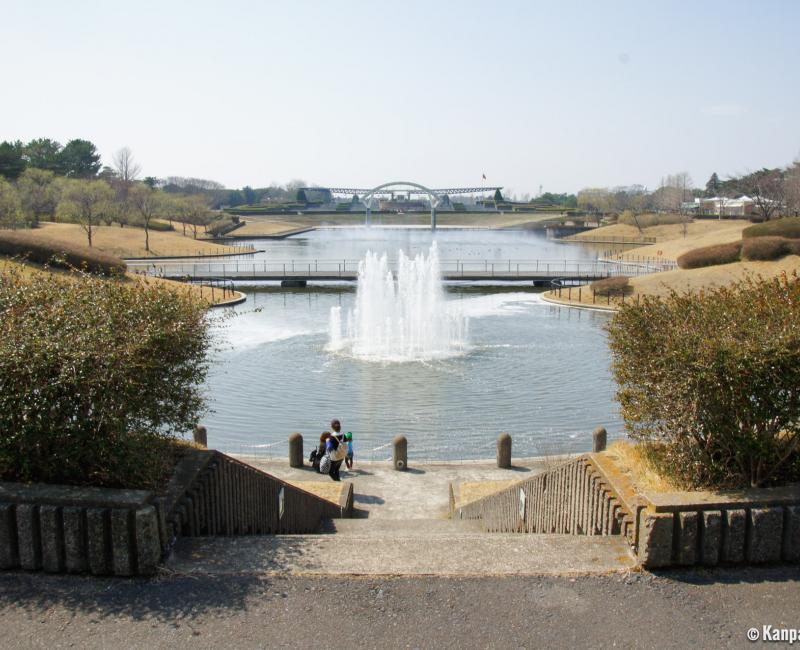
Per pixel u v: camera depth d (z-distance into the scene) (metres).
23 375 7.23
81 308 8.11
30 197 110.12
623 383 8.51
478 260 95.94
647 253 100.25
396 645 5.90
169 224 136.12
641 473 8.05
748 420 7.38
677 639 5.98
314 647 5.88
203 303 9.45
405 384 28.53
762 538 7.06
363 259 97.62
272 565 7.16
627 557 7.27
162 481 8.06
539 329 42.12
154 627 6.11
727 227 127.06
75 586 6.73
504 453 18.20
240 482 9.43
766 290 8.38
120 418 7.36
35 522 6.95
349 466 18.41
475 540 7.80
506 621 6.21
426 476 17.81
